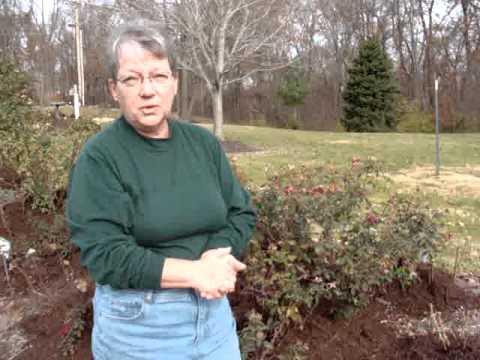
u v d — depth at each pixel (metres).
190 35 15.40
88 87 32.72
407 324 3.12
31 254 4.23
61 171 4.96
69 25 25.92
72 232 1.58
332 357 2.80
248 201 1.95
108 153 1.59
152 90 1.58
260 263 2.78
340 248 2.86
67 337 3.08
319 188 3.13
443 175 10.09
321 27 37.97
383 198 6.19
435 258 3.65
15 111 6.00
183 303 1.64
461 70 34.22
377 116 28.02
